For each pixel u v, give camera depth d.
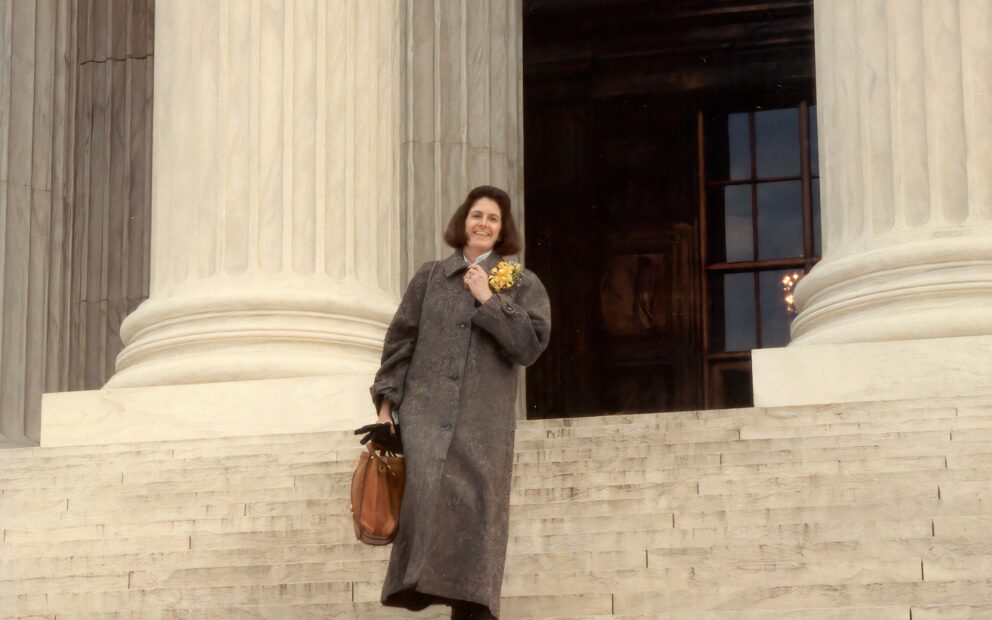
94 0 25.03
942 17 12.27
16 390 20.31
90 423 12.52
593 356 30.38
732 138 30.61
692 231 30.44
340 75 13.53
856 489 8.52
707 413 9.91
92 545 9.45
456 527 6.53
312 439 10.63
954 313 11.43
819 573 7.66
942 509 8.22
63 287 21.70
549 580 7.83
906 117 12.22
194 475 10.22
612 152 30.97
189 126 13.38
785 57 29.97
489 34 18.34
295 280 12.95
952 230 11.81
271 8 13.46
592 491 9.00
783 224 30.12
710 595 7.47
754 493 8.64
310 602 8.18
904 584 7.20
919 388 11.16
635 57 30.61
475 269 6.95
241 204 13.12
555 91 31.08
